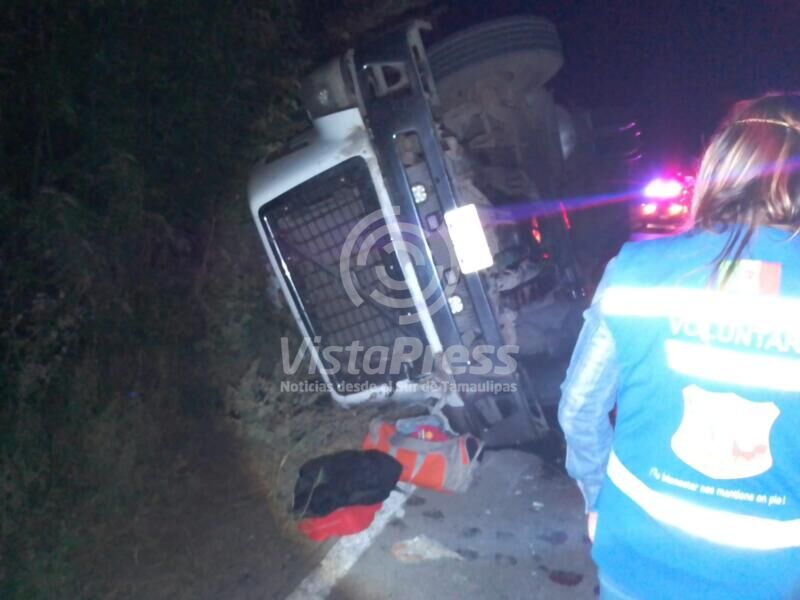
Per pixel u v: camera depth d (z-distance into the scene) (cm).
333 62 450
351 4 734
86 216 441
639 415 176
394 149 438
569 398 195
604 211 777
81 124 473
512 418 476
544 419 482
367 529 433
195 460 488
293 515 435
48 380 410
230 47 554
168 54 516
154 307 498
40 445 404
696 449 167
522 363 470
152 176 518
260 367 547
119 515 418
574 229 666
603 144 831
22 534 378
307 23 711
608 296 182
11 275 430
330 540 423
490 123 536
